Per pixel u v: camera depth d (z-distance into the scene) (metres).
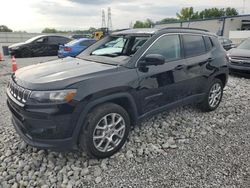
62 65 3.55
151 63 3.34
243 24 42.47
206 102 4.73
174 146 3.54
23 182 2.80
